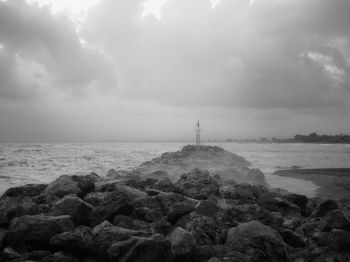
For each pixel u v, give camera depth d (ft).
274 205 37.78
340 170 105.40
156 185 42.93
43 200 37.63
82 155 179.01
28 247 26.12
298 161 156.76
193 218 30.50
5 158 148.77
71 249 25.34
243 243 24.75
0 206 36.60
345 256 24.34
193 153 92.17
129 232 25.34
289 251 25.93
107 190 41.09
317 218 34.09
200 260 24.02
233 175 64.95
